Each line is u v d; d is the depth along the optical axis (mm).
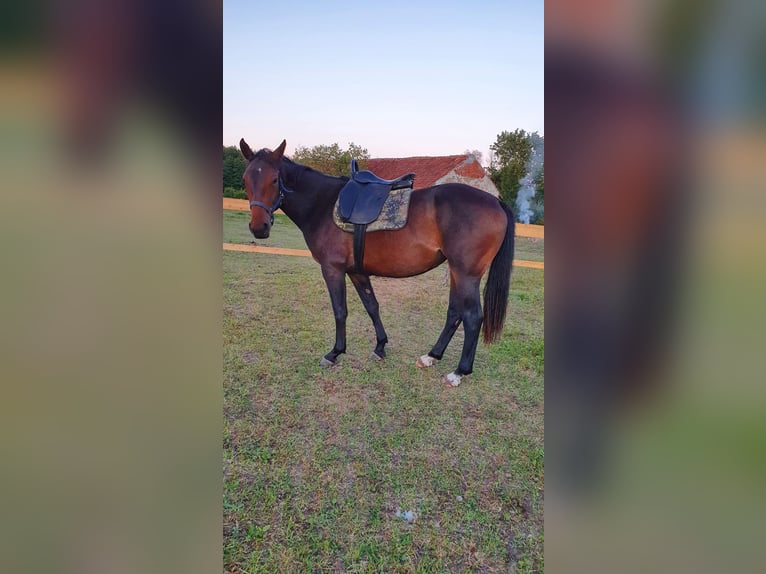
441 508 1730
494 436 2203
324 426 2266
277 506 1726
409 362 3066
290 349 3193
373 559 1502
